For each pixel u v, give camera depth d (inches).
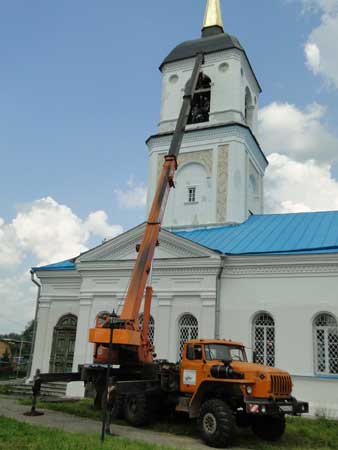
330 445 472.4
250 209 1060.5
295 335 719.7
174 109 1090.1
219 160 1005.2
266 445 456.1
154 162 1067.9
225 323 766.5
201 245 790.5
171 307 804.6
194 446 442.6
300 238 805.9
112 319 513.0
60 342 933.2
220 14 1202.6
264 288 758.5
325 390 678.5
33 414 579.8
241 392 466.9
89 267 885.2
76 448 368.5
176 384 532.7
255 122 1162.0
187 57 1098.7
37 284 976.3
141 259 567.5
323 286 722.8
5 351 2049.7
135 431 503.2
